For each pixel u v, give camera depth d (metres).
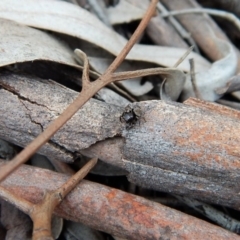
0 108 0.15
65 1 0.19
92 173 0.17
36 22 0.17
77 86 0.17
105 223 0.14
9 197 0.13
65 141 0.15
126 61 0.19
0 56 0.15
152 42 0.21
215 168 0.14
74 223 0.17
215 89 0.19
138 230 0.14
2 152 0.17
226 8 0.23
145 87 0.19
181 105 0.14
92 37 0.18
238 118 0.15
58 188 0.14
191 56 0.20
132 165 0.14
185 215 0.14
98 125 0.14
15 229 0.16
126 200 0.14
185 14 0.22
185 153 0.14
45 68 0.17
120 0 0.21
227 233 0.14
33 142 0.12
